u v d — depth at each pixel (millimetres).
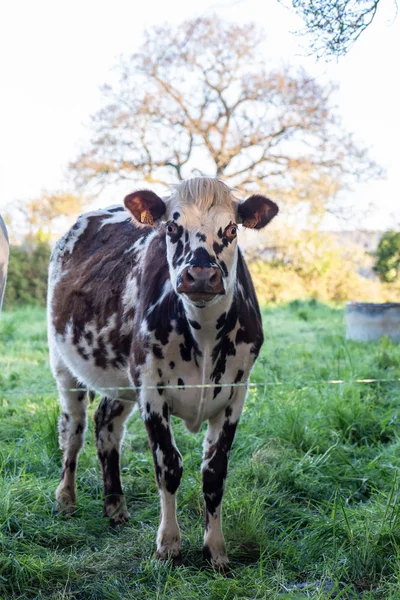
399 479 4352
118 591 3164
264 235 22375
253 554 3574
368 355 9164
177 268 3387
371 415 5688
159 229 3992
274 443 5121
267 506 4152
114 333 4117
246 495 4117
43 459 4816
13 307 18031
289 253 22391
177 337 3561
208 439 3717
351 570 3322
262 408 5828
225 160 23484
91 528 3973
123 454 5082
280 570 3289
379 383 6789
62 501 4215
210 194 3451
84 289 4461
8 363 8500
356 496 4332
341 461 4852
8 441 5305
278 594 3070
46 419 5355
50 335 4805
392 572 3293
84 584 3264
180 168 24125
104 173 23109
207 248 3328
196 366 3611
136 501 4371
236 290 3625
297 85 23562
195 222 3393
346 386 6473
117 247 4461
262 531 3701
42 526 3826
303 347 9977
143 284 3881
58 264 4902
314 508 4199
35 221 21734
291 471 4570
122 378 4203
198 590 3170
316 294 21688
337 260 22469
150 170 23859
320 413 5648
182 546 3656
